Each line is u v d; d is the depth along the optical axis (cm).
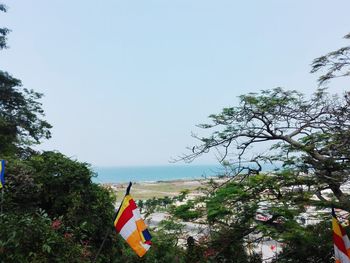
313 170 861
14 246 730
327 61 878
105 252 966
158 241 953
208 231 937
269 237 889
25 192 980
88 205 971
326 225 839
